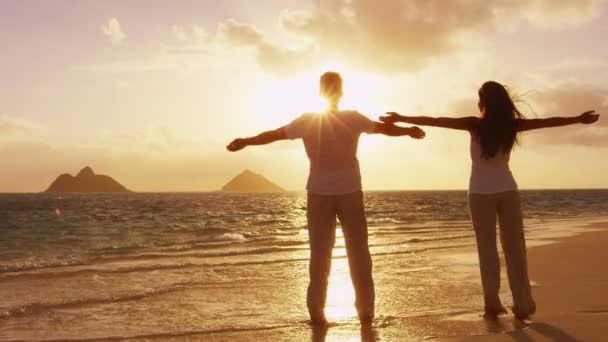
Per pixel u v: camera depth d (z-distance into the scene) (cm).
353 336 454
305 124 498
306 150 506
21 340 467
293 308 600
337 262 1002
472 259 1051
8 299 678
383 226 2473
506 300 593
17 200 11231
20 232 2477
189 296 677
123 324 527
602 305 547
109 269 968
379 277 810
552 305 550
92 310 596
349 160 502
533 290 646
